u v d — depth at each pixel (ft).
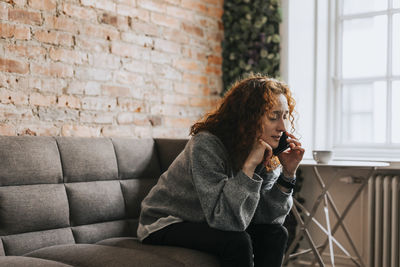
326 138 11.77
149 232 6.43
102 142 8.04
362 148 11.35
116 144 8.28
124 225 7.91
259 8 11.58
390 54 11.05
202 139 6.26
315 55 11.54
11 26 7.69
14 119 7.75
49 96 8.26
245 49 11.82
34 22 8.02
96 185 7.68
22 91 7.86
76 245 6.50
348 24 11.65
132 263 5.56
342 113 11.75
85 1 8.85
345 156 11.51
